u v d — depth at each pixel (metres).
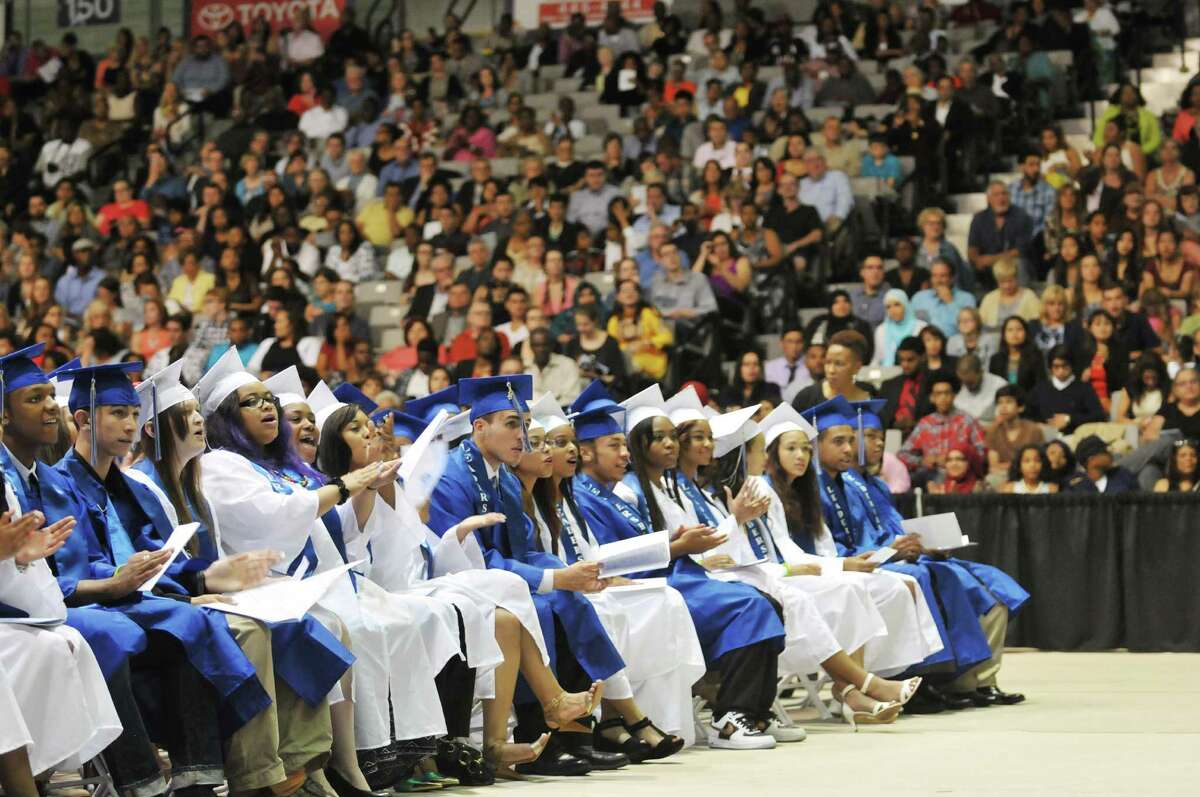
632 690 6.66
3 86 20.58
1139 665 9.99
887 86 16.80
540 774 6.06
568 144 16.62
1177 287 13.55
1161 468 11.28
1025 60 16.69
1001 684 9.00
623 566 6.46
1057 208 14.43
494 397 6.50
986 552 11.11
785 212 14.69
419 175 17.05
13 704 4.34
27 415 4.97
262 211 17.06
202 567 5.26
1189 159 15.08
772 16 19.28
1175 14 17.31
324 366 14.02
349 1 20.97
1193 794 5.20
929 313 13.43
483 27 20.69
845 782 5.62
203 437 5.45
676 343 13.66
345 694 5.29
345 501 5.59
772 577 7.46
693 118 16.78
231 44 20.12
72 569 4.91
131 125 19.20
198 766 4.77
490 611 5.94
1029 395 12.41
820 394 9.21
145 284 15.51
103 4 21.50
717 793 5.42
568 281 14.40
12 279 16.66
